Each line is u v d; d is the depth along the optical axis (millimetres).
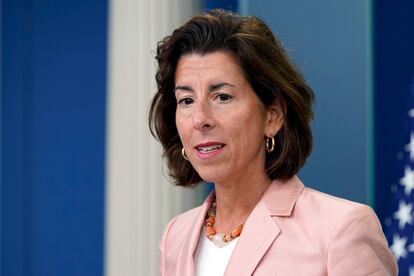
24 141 7793
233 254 3424
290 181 3594
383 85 5434
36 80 7766
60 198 7574
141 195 6305
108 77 7023
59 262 7566
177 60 3586
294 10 5621
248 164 3539
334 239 3221
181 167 3992
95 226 7375
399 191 5320
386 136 5414
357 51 5422
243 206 3621
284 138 3555
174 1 6305
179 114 3545
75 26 7578
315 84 5535
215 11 3578
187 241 3805
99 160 7375
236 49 3398
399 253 5258
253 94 3449
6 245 7824
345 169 5430
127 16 6414
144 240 6289
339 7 5488
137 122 6340
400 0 5418
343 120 5449
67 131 7570
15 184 7816
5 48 7914
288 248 3311
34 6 7805
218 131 3416
